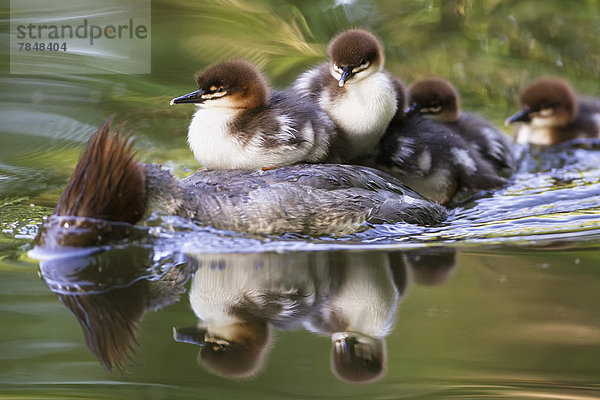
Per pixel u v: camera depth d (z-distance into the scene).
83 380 7.17
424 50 18.16
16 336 7.83
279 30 18.25
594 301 8.63
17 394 6.94
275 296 8.78
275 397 6.96
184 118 14.90
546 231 10.96
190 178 10.99
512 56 18.25
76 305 8.47
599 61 18.23
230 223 10.34
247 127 10.95
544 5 19.41
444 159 12.66
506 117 16.34
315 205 10.56
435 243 10.52
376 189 11.20
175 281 9.12
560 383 7.25
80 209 9.77
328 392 7.07
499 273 9.44
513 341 7.91
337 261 9.82
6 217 11.02
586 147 15.66
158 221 10.08
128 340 7.80
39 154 13.37
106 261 9.59
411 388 7.20
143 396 6.96
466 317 8.33
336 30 18.42
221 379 7.23
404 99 13.17
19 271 9.27
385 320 8.30
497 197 12.70
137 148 13.63
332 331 8.10
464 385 7.16
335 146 11.62
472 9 19.17
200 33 17.84
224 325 8.15
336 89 11.89
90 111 14.91
